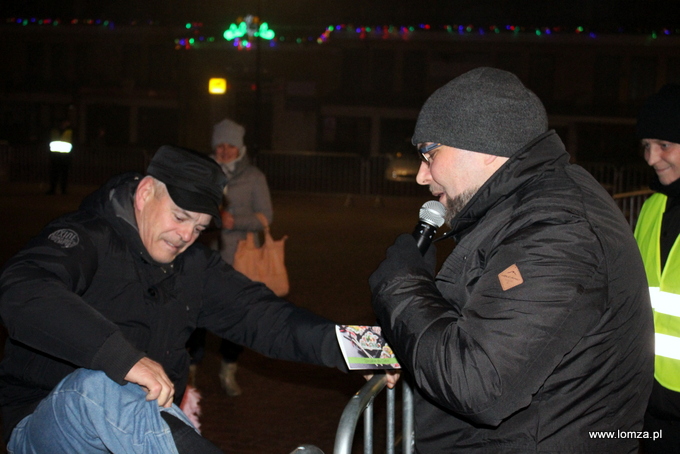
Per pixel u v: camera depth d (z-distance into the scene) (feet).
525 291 5.37
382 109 100.17
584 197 5.89
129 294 7.36
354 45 100.48
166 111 105.40
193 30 96.89
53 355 6.45
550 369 5.39
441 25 98.94
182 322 7.91
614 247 5.70
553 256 5.46
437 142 6.25
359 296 26.45
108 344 6.32
